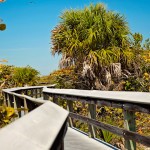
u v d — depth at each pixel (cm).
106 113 902
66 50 1132
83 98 571
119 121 864
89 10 1162
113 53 1084
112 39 1123
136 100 374
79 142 544
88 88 1102
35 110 152
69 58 1132
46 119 144
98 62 1070
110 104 464
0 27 244
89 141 553
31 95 1128
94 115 583
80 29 1138
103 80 1079
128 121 431
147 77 1059
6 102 802
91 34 1093
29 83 1506
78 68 1148
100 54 1070
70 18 1159
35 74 1561
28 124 119
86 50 1119
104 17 1130
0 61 294
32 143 98
